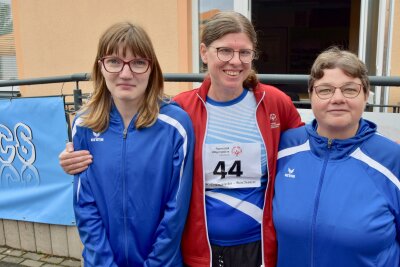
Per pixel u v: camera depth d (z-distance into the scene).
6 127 3.36
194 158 1.76
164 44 4.77
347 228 1.44
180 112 1.73
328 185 1.52
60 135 3.15
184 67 4.72
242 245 1.76
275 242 1.77
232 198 1.75
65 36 5.25
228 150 1.75
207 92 1.80
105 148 1.72
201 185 1.76
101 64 1.70
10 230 3.65
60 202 3.31
